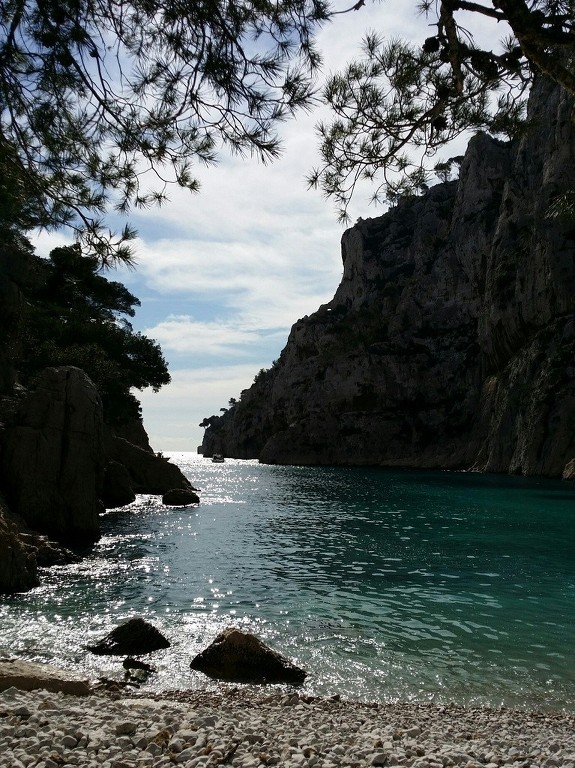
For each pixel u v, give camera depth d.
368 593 19.02
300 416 152.50
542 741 7.82
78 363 57.47
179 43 7.70
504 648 13.74
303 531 33.97
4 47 7.74
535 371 92.75
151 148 8.59
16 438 28.52
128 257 9.14
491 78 7.62
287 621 15.81
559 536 31.45
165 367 71.44
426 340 134.25
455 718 9.64
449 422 125.06
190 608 16.92
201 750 5.69
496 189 133.25
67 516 28.61
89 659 12.62
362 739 6.93
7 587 18.22
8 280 48.88
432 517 40.22
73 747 5.73
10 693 8.05
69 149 8.80
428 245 147.62
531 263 98.69
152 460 56.12
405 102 8.44
